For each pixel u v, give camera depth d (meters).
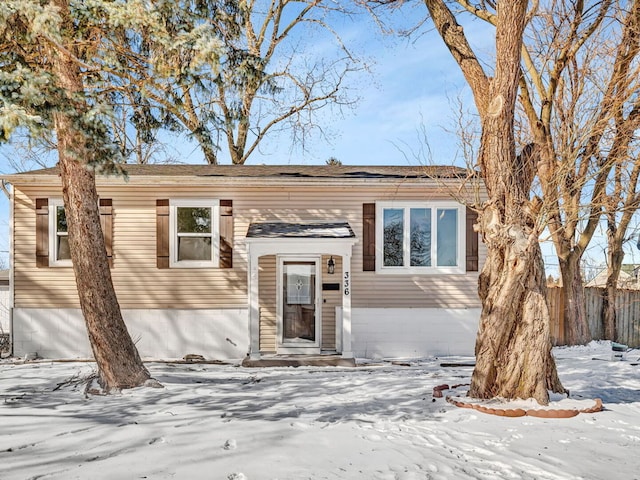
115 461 4.04
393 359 11.27
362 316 11.48
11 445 4.45
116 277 11.26
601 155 10.76
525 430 5.14
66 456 4.16
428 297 11.55
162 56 6.24
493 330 6.23
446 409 5.95
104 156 6.20
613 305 13.38
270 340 11.46
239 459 4.13
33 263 11.16
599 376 8.47
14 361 10.46
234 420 5.39
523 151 6.77
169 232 11.34
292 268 11.51
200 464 4.00
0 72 4.80
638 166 12.41
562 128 9.12
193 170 12.41
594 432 5.10
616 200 12.22
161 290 11.31
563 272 12.79
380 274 11.55
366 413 5.81
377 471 3.97
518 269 6.05
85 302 7.11
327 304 11.54
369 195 11.66
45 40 5.56
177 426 5.11
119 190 11.32
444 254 11.66
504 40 6.41
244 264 11.47
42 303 11.12
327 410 5.95
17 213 11.20
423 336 11.51
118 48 6.43
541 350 6.06
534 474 4.00
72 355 11.09
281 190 11.61
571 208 8.42
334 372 9.37
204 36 5.80
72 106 5.62
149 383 7.22
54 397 6.62
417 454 4.38
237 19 8.91
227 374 8.96
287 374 9.02
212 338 11.33
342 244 10.54
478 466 4.14
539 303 6.13
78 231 7.14
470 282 11.60
